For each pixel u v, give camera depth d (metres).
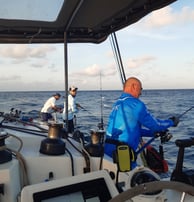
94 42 3.85
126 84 3.16
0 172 1.65
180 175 1.94
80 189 1.37
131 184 1.42
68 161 2.00
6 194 1.66
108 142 2.65
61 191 1.33
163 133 2.96
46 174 1.97
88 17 3.04
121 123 3.01
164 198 1.40
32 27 3.29
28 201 1.27
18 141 2.27
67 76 3.69
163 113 21.83
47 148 2.02
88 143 2.21
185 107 30.97
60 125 2.30
